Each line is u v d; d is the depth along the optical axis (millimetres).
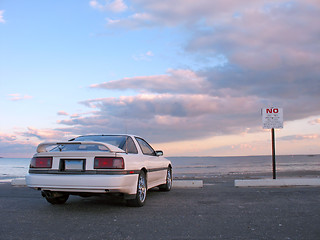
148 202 6344
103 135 6457
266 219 4594
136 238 3680
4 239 3664
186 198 6840
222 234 3805
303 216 4762
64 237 3746
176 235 3787
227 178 13906
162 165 7609
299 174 17922
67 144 5605
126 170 5238
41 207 5848
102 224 4414
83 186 5094
